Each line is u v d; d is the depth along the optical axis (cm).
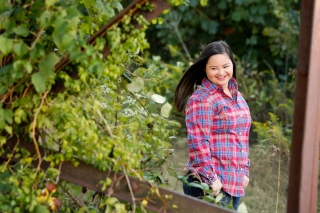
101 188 306
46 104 301
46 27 294
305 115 289
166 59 1081
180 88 440
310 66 287
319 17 289
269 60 1021
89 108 301
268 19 1014
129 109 374
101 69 284
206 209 298
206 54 409
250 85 866
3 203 307
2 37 277
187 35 1070
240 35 1049
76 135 302
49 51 306
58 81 305
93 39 300
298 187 293
